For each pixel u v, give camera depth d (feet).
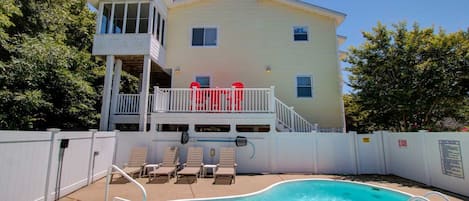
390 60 35.24
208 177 28.17
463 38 32.53
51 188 17.89
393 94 33.83
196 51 42.73
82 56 45.70
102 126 33.53
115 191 21.43
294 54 42.47
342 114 40.47
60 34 42.32
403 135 27.99
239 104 33.04
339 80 41.47
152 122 32.35
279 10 43.80
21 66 29.35
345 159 31.14
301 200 22.49
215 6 44.01
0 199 13.33
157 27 39.83
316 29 43.21
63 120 42.63
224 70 42.16
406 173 27.35
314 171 30.91
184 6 44.04
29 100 29.50
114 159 30.07
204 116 32.35
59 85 36.76
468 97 32.65
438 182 22.82
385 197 22.24
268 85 41.68
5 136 13.82
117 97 36.32
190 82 41.88
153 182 25.31
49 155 17.72
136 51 34.96
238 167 31.09
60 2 42.50
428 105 33.91
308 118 40.63
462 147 20.40
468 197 19.60
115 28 38.09
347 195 23.80
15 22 35.99
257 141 31.63
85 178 23.08
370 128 46.37
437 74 32.14
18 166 14.71
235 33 43.24
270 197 22.93
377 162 30.83
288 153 31.37
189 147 31.07
